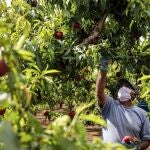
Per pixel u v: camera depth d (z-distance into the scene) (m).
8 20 4.51
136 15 3.84
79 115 1.57
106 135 4.37
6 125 1.32
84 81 5.89
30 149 1.34
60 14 4.82
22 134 1.37
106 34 4.95
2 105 1.51
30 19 4.88
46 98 4.83
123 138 4.29
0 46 1.49
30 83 2.92
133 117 4.38
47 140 1.38
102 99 4.29
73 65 4.49
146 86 3.29
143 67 4.48
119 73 5.91
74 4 4.30
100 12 4.34
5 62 1.50
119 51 4.67
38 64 4.11
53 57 4.26
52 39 4.51
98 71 4.79
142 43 4.80
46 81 2.98
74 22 4.66
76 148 1.38
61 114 6.30
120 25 4.68
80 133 1.42
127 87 4.50
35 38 4.39
